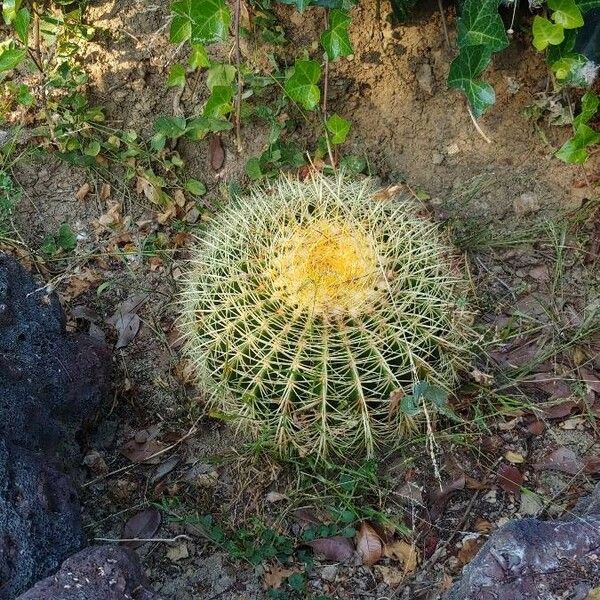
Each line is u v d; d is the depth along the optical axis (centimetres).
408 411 92
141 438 111
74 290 126
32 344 102
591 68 119
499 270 126
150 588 85
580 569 80
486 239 128
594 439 108
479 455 107
